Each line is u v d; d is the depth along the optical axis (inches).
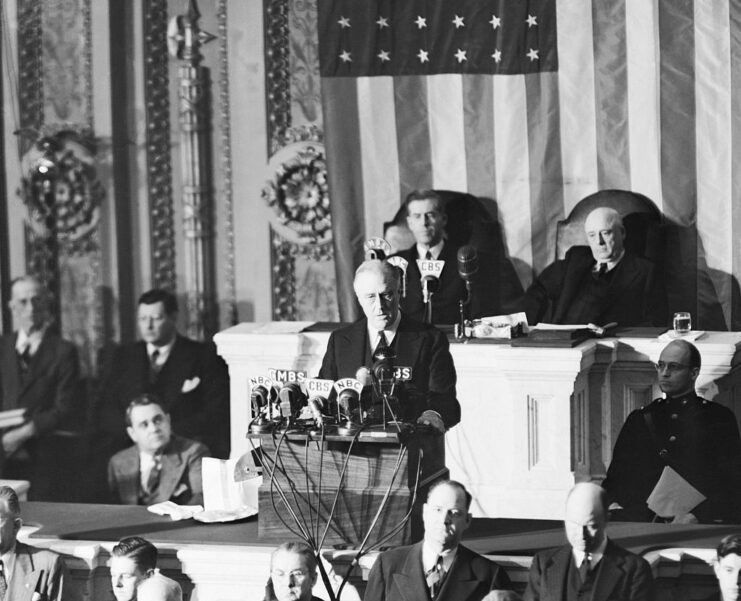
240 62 536.4
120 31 544.1
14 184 552.4
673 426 374.0
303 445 313.7
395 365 332.2
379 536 311.7
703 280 476.4
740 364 413.7
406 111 504.7
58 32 547.2
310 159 533.0
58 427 540.7
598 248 466.6
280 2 532.4
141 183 546.9
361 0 505.0
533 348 386.9
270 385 324.2
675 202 478.9
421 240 482.0
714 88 476.1
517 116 496.4
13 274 553.0
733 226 474.6
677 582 307.3
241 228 542.0
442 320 471.8
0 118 551.2
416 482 309.3
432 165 504.4
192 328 544.4
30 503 356.5
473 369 393.4
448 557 297.6
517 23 494.3
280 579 289.1
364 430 307.6
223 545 315.0
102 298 550.3
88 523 336.5
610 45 486.3
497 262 491.2
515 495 388.2
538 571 296.2
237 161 540.4
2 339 547.2
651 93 483.2
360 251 509.4
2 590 312.7
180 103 541.3
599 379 405.7
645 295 464.1
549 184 494.0
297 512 315.0
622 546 309.6
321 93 511.2
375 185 507.8
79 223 550.6
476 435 395.5
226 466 343.0
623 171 486.3
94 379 544.7
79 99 548.4
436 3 500.7
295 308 540.1
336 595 309.3
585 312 467.2
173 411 522.9
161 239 547.2
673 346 376.5
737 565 287.6
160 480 484.7
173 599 277.9
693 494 358.9
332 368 344.2
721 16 474.6
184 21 538.0
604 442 407.5
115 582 300.4
